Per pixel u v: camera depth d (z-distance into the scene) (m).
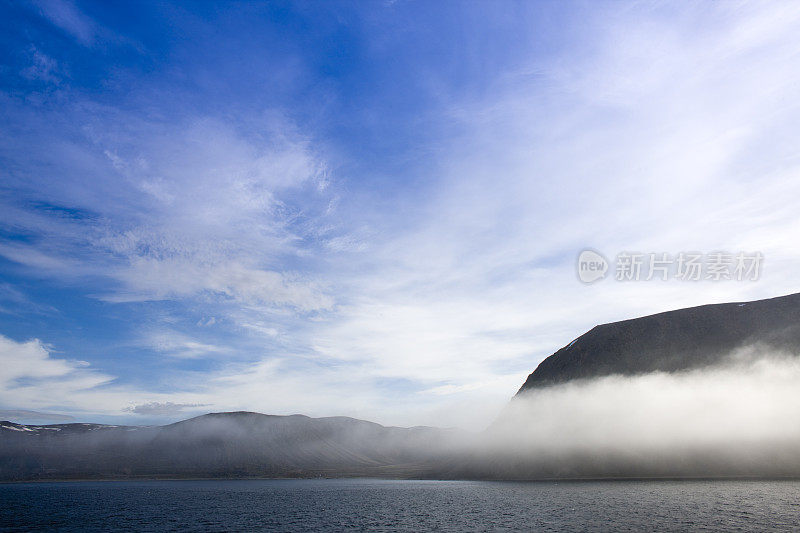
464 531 68.38
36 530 80.00
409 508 101.50
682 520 67.00
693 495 92.44
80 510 115.19
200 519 92.12
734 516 68.44
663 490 103.69
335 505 116.56
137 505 128.25
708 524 63.47
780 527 60.31
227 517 94.94
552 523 70.44
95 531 77.62
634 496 95.31
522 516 79.00
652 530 61.44
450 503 106.81
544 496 106.25
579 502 91.38
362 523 81.25
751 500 82.88
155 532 75.12
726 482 115.75
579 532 62.12
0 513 109.19
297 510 107.25
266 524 83.00
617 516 72.88
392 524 78.88
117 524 86.12
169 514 102.69
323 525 80.12
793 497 85.50
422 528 73.12
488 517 80.44
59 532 77.06
